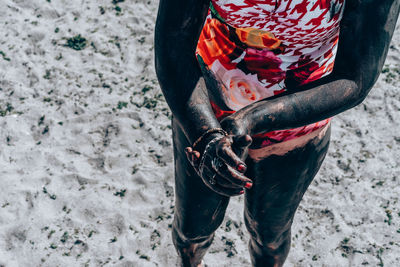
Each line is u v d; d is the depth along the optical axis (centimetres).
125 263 398
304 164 237
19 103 519
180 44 196
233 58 211
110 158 471
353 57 190
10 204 436
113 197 442
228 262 397
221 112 225
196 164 184
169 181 452
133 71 550
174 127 236
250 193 253
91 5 622
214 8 206
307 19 190
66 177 456
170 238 412
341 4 189
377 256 402
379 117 510
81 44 577
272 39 201
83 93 526
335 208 435
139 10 614
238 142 173
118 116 503
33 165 467
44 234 417
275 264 293
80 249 409
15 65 555
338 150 481
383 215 430
